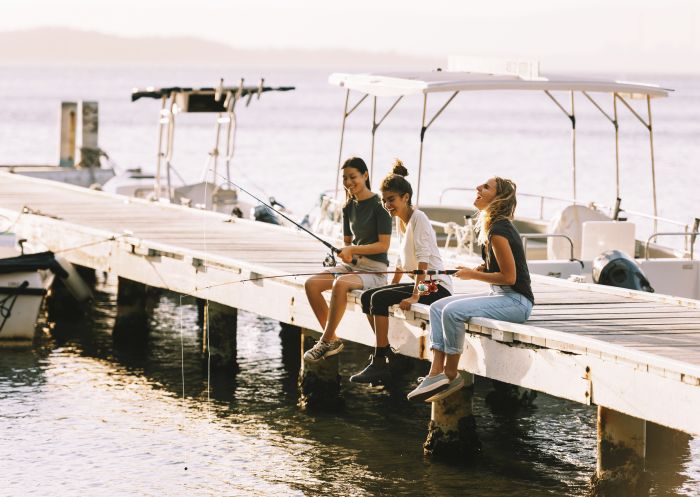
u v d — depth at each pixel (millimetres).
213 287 12938
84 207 18766
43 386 13422
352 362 14812
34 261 15211
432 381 8984
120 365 14609
